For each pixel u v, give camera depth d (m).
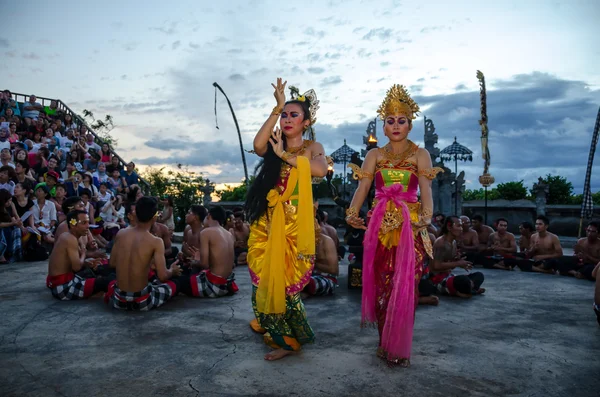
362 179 3.37
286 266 3.02
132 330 3.57
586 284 6.06
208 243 4.81
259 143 3.06
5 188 7.98
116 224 9.85
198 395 2.38
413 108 3.39
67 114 15.26
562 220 13.41
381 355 2.98
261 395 2.39
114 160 13.01
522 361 2.96
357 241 5.51
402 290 2.91
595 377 2.70
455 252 5.41
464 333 3.61
